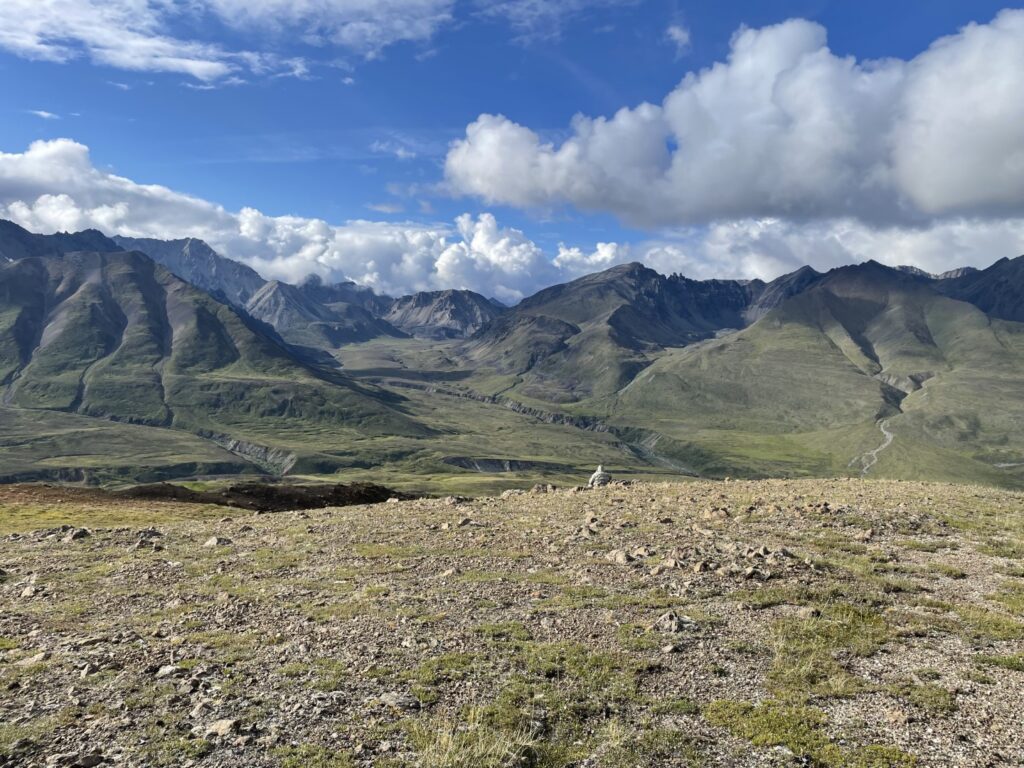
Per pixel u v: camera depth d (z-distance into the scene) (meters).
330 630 19.05
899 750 12.61
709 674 15.99
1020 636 18.09
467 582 23.84
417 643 17.75
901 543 28.64
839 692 14.96
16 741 12.75
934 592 21.94
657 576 23.80
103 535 37.44
